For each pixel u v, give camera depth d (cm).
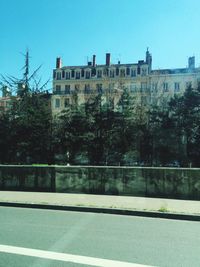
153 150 2791
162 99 3309
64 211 1125
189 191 1288
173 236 784
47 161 2414
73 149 2492
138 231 834
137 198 1299
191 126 2892
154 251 661
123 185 1384
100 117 2633
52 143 2434
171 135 2850
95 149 2559
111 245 702
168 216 1016
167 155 2812
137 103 3055
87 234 798
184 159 2848
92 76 8481
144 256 629
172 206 1125
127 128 2684
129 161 2703
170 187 1316
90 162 2556
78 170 1451
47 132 2397
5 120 2361
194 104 2959
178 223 940
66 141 2452
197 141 2880
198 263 591
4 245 698
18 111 2373
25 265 575
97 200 1249
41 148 2369
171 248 682
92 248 679
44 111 2406
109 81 4241
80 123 2548
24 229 845
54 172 1482
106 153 2602
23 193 1437
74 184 1453
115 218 1007
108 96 3000
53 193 1434
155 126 2847
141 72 7981
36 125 2344
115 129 2638
